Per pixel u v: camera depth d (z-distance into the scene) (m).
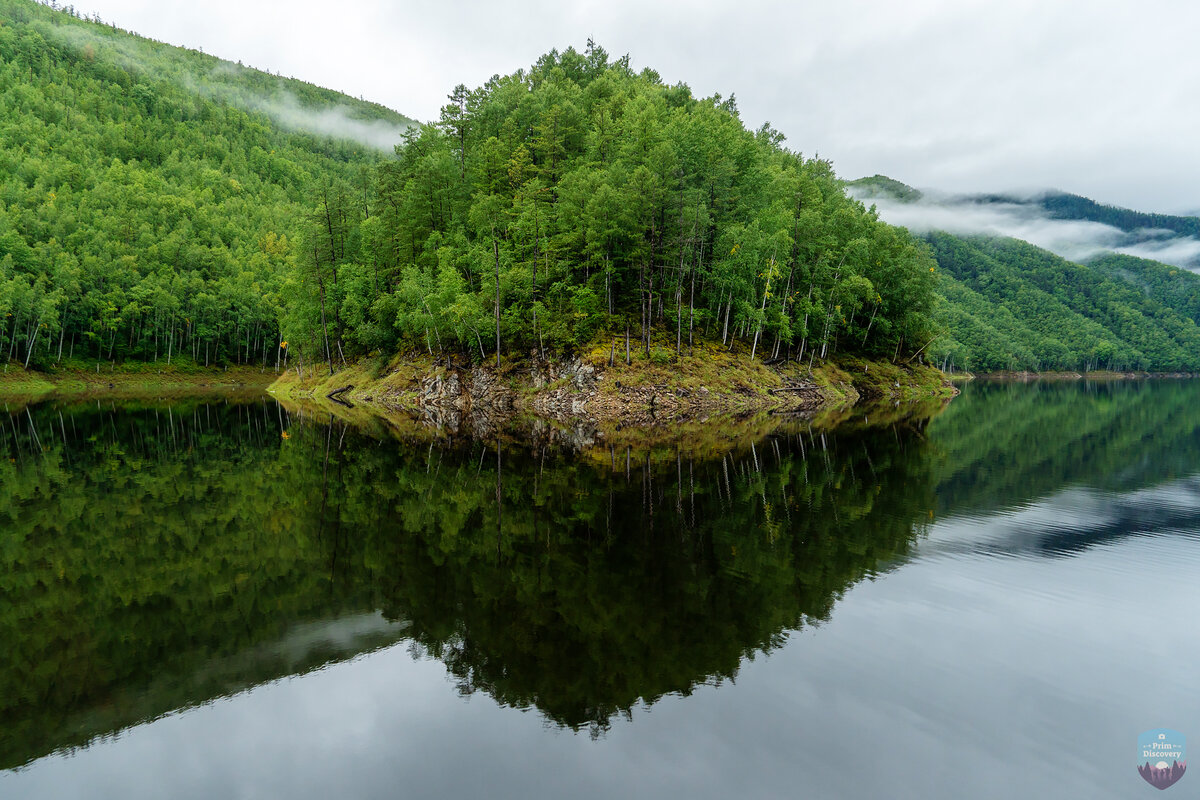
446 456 39.06
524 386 65.12
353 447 42.88
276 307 119.00
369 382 77.25
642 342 65.06
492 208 71.31
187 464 36.78
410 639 14.95
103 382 109.38
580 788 9.55
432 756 10.52
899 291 83.50
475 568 19.28
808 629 14.76
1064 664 13.08
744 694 12.01
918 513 24.98
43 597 17.67
